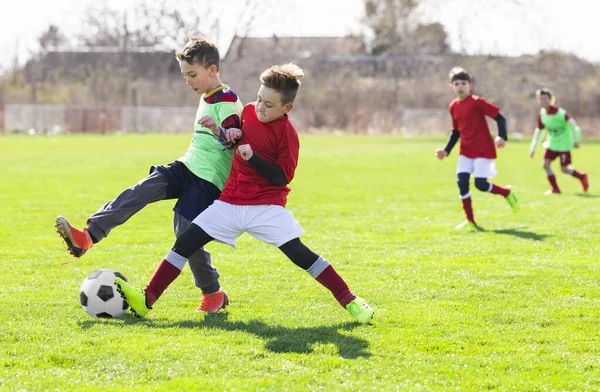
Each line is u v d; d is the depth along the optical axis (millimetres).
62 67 62531
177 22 60125
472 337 5211
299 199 14352
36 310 5855
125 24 61188
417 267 7777
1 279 7062
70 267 7691
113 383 4230
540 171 21516
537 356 4832
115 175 19109
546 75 55250
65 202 13430
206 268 5848
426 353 4859
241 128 5523
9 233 9906
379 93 55594
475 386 4281
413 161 25234
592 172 21125
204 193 5684
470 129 10625
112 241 9391
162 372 4402
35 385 4184
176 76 60344
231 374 4395
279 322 5578
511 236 9828
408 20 64125
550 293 6586
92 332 5223
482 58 55406
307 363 4605
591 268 7699
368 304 6113
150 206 12797
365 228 10633
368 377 4383
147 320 5613
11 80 61656
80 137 42812
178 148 32062
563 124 15117
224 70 59375
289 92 5242
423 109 54156
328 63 63875
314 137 46375
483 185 10797
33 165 22125
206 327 5391
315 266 5527
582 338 5238
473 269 7645
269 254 8492
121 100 56344
